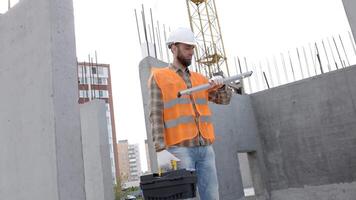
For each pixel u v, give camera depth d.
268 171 6.83
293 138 6.57
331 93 6.20
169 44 2.19
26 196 2.64
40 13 2.76
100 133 6.53
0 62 3.14
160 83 2.04
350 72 6.02
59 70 2.61
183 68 2.19
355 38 2.49
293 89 6.65
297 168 6.49
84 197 2.52
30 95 2.73
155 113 1.99
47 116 2.55
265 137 6.92
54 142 2.46
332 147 6.11
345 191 5.91
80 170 2.55
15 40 2.99
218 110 6.10
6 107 2.98
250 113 6.99
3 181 2.90
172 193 1.61
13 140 2.85
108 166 6.48
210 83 1.94
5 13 3.16
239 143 6.39
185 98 2.08
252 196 6.75
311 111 6.39
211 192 2.05
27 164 2.67
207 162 2.07
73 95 2.65
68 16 2.78
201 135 2.06
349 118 5.97
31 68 2.77
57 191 2.38
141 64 4.16
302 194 6.36
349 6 2.52
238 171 6.15
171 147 1.99
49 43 2.63
